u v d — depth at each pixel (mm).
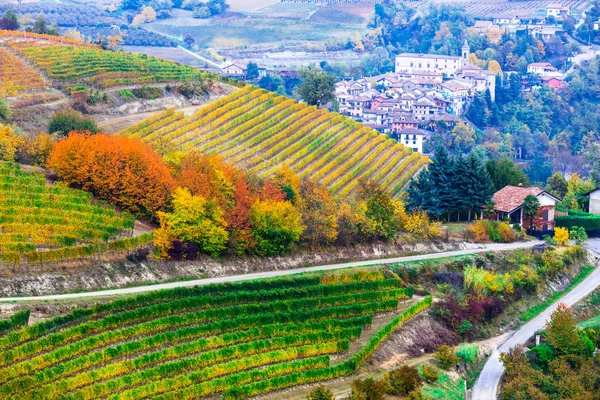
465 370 168875
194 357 148000
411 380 151500
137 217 196250
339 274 191250
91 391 133000
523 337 187000
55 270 166000
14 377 132000
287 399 145125
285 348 159000
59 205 185000
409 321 179125
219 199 195250
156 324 153375
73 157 197500
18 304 152125
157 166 197500
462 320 185000
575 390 161375
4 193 183000
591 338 186375
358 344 167250
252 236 194875
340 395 147750
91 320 150000
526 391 158375
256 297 170875
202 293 167250
